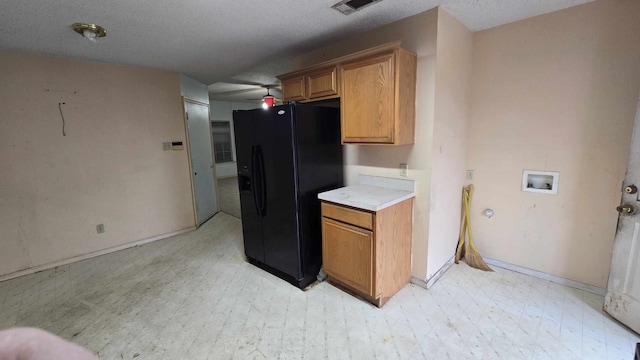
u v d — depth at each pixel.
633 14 1.87
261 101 8.60
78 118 3.09
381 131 2.13
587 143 2.14
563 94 2.19
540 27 2.22
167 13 2.03
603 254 2.16
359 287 2.22
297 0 1.90
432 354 1.72
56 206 3.02
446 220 2.56
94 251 3.29
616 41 1.95
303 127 2.37
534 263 2.50
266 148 2.52
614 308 1.93
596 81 2.05
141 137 3.58
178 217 4.02
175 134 3.91
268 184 2.58
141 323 2.08
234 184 7.93
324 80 2.47
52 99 2.92
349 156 2.78
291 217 2.44
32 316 2.19
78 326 2.06
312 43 2.79
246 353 1.78
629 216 1.80
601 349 1.70
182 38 2.55
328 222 2.36
